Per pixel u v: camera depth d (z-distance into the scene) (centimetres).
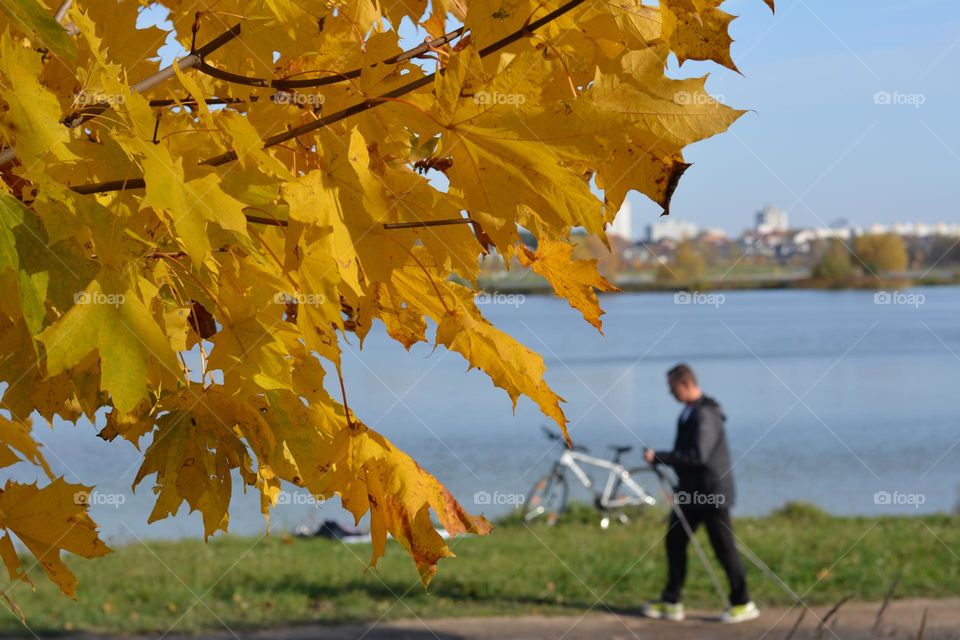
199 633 913
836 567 1104
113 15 166
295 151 152
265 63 163
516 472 2264
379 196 135
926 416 3409
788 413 3572
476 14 136
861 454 2605
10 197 125
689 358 5569
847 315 9269
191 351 170
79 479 2103
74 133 133
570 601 1020
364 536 1370
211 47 150
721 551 923
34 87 126
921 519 1435
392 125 146
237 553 1254
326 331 133
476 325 159
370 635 905
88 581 1086
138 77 168
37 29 123
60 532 159
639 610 976
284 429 161
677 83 127
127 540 1375
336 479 160
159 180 124
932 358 5666
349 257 132
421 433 2981
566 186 128
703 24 151
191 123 160
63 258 126
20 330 149
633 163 133
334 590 1068
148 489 1967
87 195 130
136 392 122
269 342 149
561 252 168
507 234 132
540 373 158
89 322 122
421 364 4797
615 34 148
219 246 138
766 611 948
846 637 821
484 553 1234
